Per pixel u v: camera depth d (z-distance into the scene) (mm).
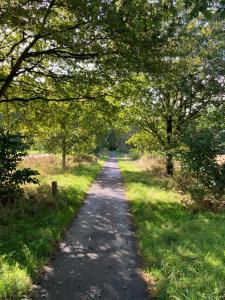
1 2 9273
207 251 7363
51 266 6887
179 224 10023
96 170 29344
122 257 7523
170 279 5949
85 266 6938
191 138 12898
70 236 9031
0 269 6066
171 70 11641
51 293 5707
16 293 5465
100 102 14102
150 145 24984
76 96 13922
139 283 6191
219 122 17688
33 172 10250
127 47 10492
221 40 16156
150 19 7273
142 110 21391
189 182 13352
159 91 19562
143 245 8047
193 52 16031
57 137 24469
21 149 9945
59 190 14445
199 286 5531
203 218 10750
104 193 16578
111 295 5695
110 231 9664
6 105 15227
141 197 14398
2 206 10133
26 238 8016
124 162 48719
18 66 11828
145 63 10695
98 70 12070
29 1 9469
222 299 5266
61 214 10516
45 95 14047
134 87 13266
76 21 10766
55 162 27750
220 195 12555
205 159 12578
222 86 17094
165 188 17078
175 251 7328
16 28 10789
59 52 11609
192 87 17359
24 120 15609
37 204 11320
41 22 10148
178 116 20906
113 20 9133
